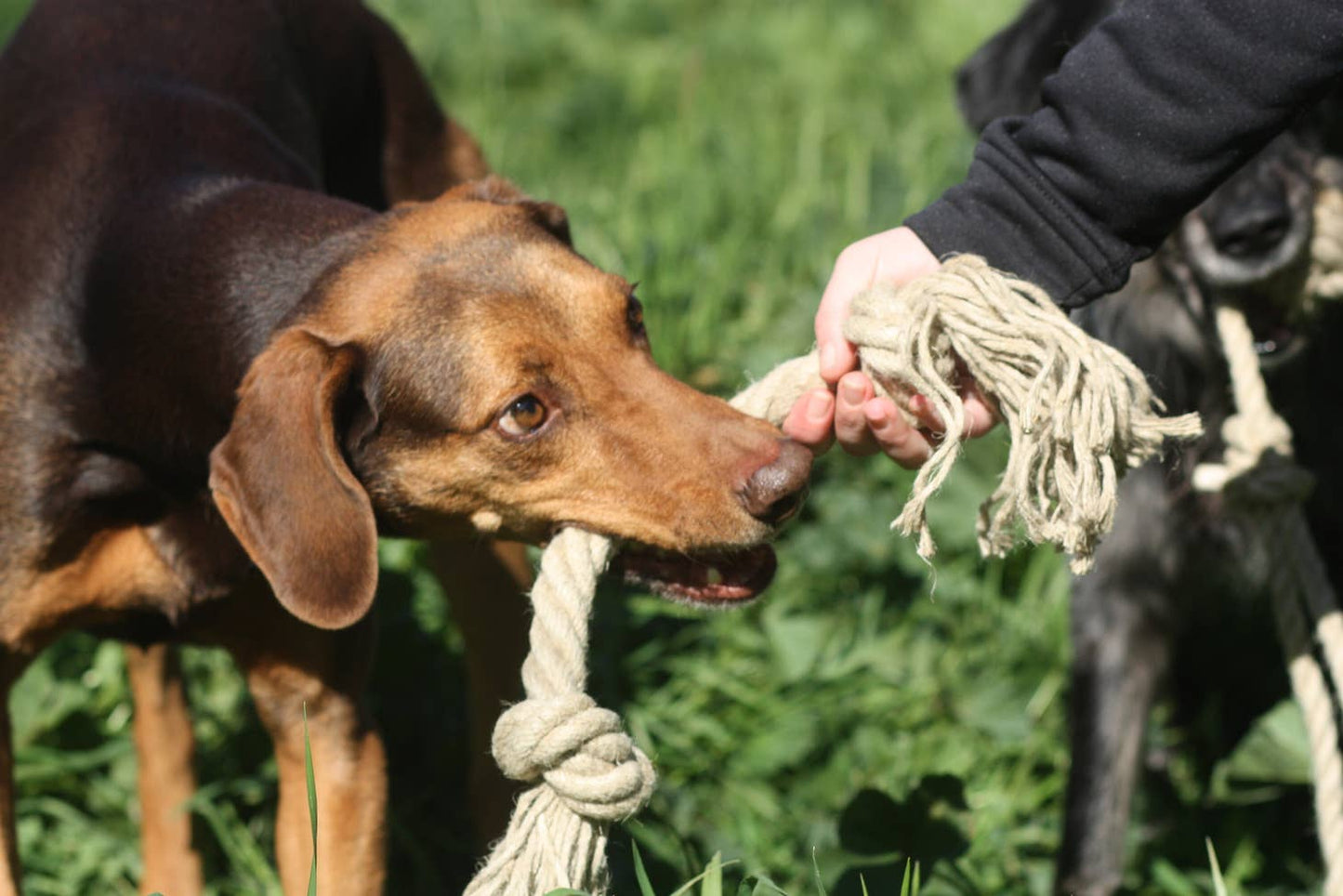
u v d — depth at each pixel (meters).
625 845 3.86
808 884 3.83
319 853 3.54
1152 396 2.86
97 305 3.41
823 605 4.91
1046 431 2.74
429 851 4.26
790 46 9.52
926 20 9.95
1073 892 4.02
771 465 2.99
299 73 4.38
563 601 2.93
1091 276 2.88
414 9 9.67
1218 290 3.91
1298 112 2.73
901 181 6.87
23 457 3.33
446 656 4.84
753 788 4.26
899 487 5.17
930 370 2.76
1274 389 4.20
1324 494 4.25
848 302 2.95
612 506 3.08
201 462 3.33
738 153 7.57
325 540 2.96
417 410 3.11
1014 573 5.02
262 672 3.54
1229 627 4.76
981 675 4.59
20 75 3.91
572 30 9.83
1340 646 3.34
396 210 3.41
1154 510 4.18
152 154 3.64
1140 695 4.23
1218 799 4.25
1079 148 2.81
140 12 4.07
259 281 3.30
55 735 4.37
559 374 3.08
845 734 4.46
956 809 3.57
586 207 6.70
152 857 4.00
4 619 3.36
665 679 4.71
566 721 2.67
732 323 6.00
